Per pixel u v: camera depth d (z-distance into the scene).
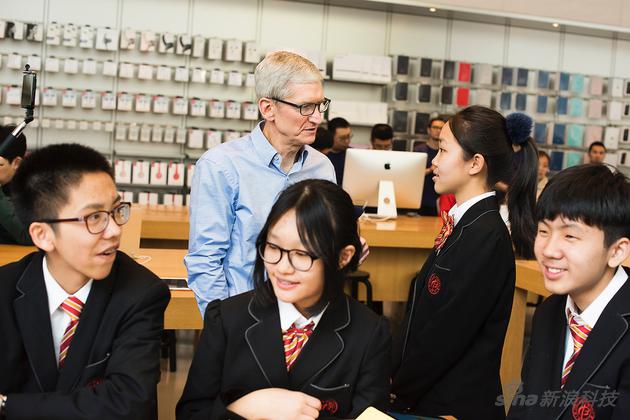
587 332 1.37
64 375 1.35
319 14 7.08
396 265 4.22
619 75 7.95
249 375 1.42
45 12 6.43
